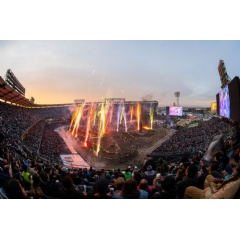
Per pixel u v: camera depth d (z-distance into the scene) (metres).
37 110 113.69
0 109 50.72
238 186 4.10
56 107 137.00
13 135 37.16
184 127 91.69
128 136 80.62
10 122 46.66
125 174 11.90
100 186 5.93
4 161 10.95
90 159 46.50
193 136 53.53
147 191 7.09
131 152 52.41
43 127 82.69
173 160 28.94
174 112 101.38
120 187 7.04
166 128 98.44
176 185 6.05
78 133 88.31
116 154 51.16
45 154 42.12
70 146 60.31
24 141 43.72
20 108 83.50
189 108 112.38
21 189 6.29
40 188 6.93
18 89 93.06
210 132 49.03
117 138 76.94
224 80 39.97
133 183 5.98
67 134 85.62
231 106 27.73
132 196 5.94
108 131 93.94
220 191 4.32
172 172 12.10
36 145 45.81
